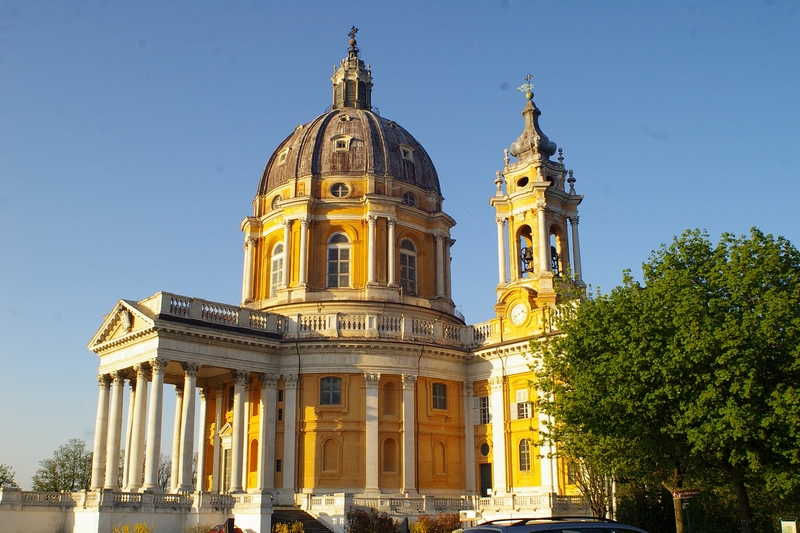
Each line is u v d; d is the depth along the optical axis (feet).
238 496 137.08
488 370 165.27
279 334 159.53
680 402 95.40
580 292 133.90
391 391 160.15
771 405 91.81
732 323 93.76
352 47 220.84
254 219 192.24
